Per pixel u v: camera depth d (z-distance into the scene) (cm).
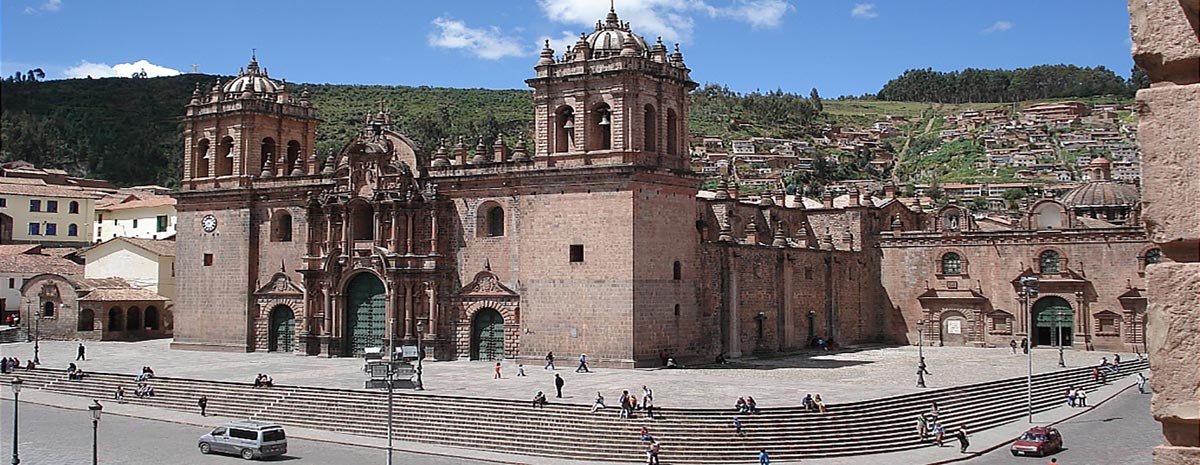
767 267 9519
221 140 9906
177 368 7981
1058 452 5316
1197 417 903
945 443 5669
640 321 7706
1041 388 7338
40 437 5772
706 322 8506
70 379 7562
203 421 6359
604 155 7862
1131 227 10012
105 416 6581
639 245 7712
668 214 8062
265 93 9956
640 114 7869
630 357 7619
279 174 9662
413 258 8650
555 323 7981
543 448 5459
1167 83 938
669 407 5694
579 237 7894
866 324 11206
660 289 7931
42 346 10106
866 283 11238
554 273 8006
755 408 5616
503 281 8300
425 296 8588
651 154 8012
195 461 5122
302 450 5506
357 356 8956
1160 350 929
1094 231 10206
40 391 7588
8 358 8562
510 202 8294
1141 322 9931
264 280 9538
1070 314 10325
